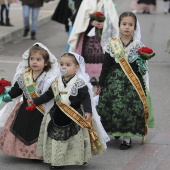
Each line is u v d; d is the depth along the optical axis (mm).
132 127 10852
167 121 13016
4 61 20109
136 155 10750
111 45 10883
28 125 10055
